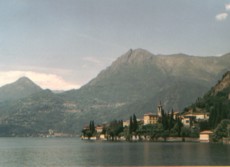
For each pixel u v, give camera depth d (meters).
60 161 179.62
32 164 167.00
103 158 190.00
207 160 166.88
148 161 167.25
